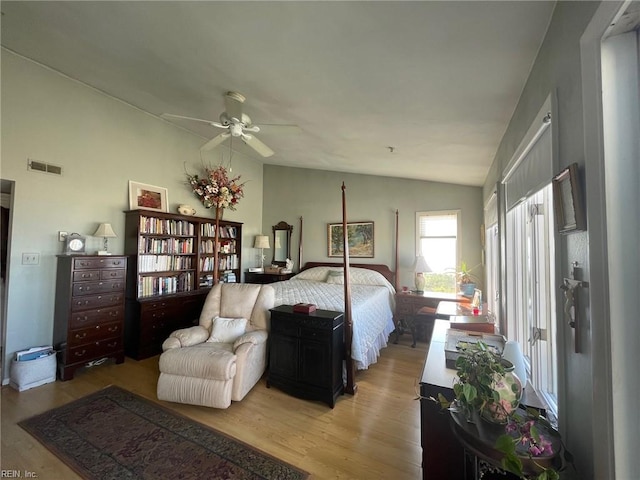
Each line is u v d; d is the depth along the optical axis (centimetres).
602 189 88
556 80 124
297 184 613
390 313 438
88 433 213
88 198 352
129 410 243
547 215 160
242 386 252
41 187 313
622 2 77
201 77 270
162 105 381
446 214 485
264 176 640
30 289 304
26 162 302
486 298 409
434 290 490
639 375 84
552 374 158
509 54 155
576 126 105
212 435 212
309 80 224
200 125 454
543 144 151
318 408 251
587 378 99
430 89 202
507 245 247
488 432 110
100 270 328
